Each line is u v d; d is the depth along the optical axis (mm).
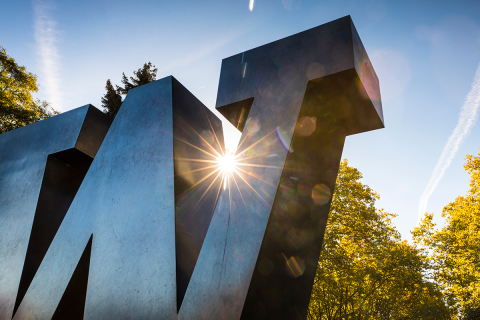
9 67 16047
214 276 2691
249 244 2645
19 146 6426
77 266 3818
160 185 3574
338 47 3229
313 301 11484
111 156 4379
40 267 4211
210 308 2559
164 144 3832
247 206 2881
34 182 5527
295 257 3279
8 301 4461
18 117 15914
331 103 3729
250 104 3848
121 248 3506
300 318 3490
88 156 5629
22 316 4039
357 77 3150
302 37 3588
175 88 4332
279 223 2871
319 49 3365
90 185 4363
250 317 2490
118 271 3375
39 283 4090
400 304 12312
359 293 11750
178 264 3018
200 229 3656
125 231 3588
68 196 5840
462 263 13805
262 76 3721
